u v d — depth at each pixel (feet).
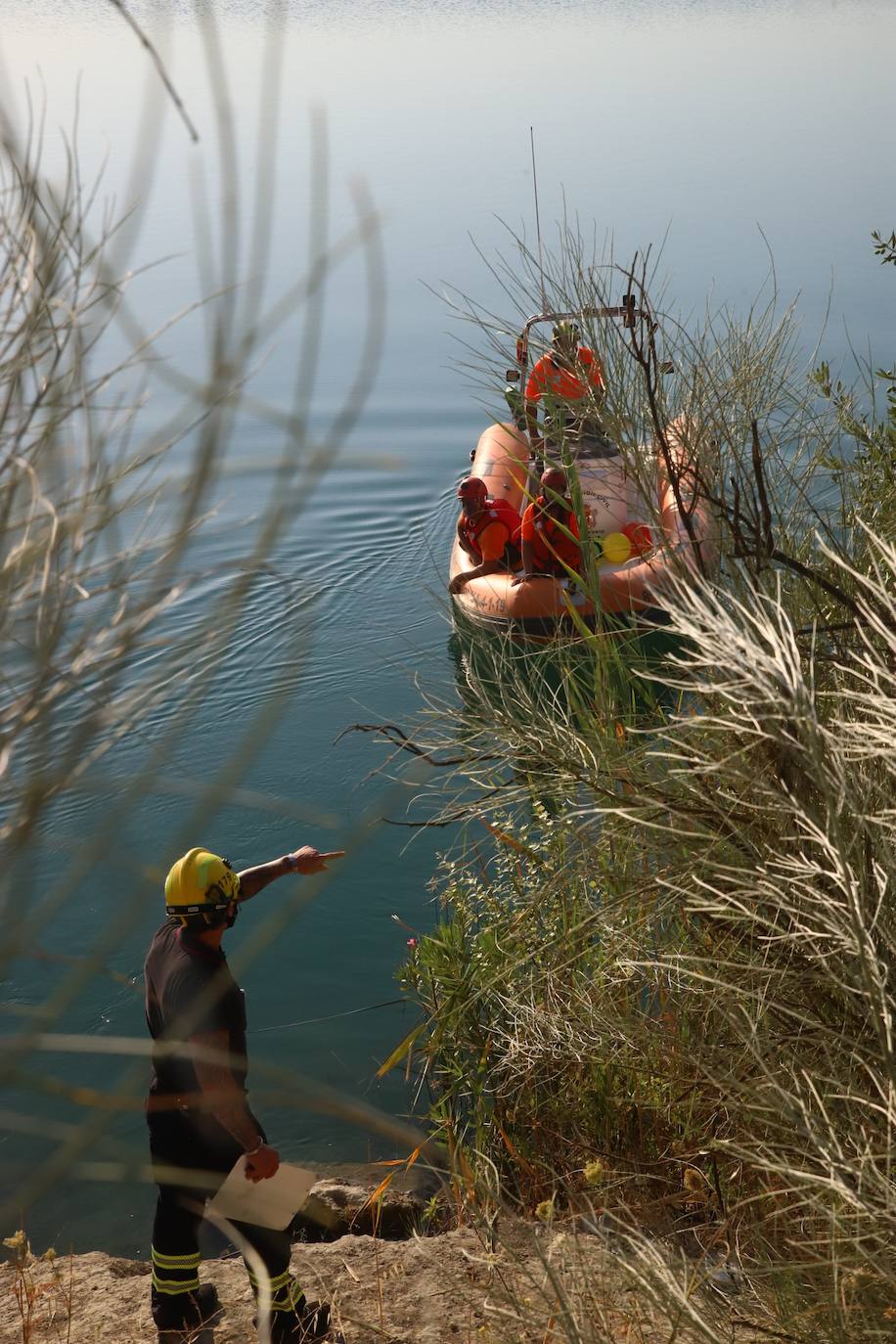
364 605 31.01
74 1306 10.50
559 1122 11.71
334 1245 10.93
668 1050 9.42
